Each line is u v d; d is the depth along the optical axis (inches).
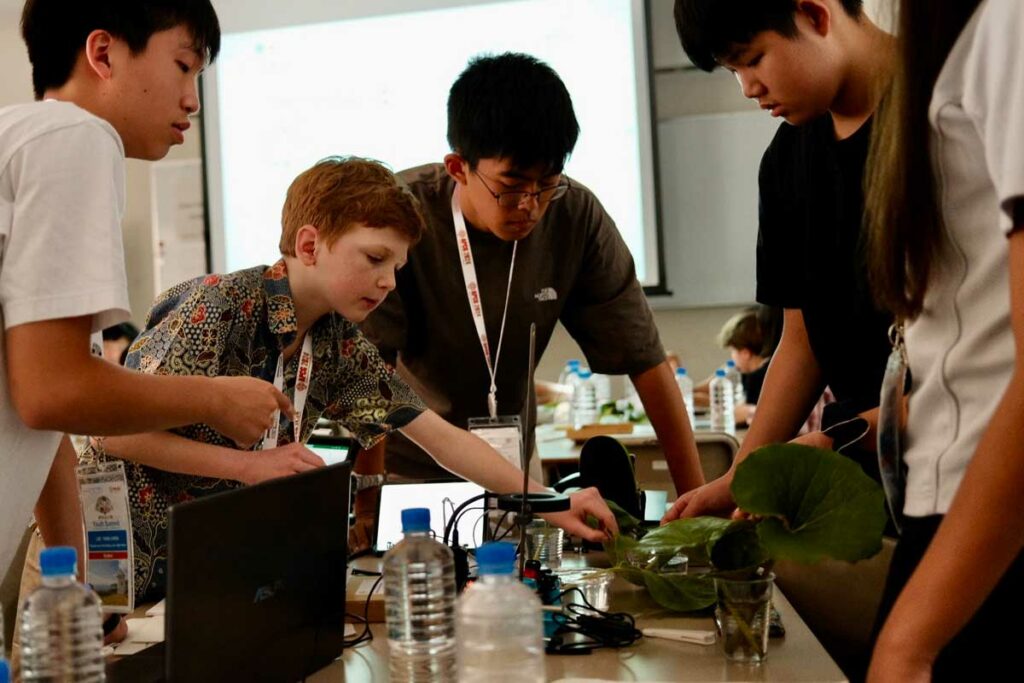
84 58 51.5
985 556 34.6
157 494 62.7
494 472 71.8
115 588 52.8
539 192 75.6
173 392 48.5
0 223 46.1
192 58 53.7
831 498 44.8
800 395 73.5
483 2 217.8
